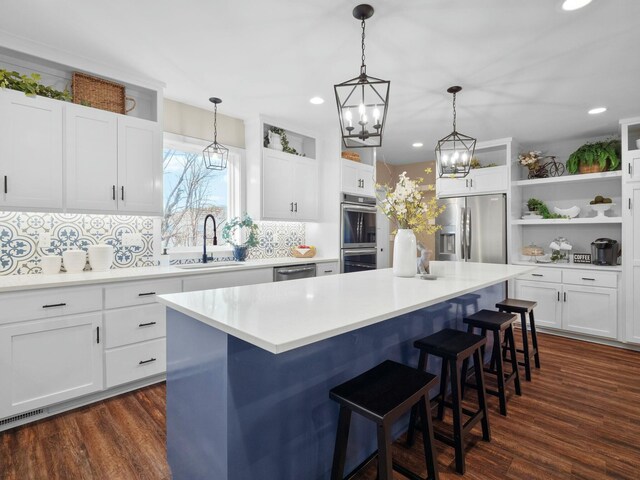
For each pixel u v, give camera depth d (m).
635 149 3.83
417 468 1.74
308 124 4.09
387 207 2.53
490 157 5.05
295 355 1.41
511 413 2.29
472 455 1.85
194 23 2.14
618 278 3.72
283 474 1.38
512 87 2.98
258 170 3.77
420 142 4.71
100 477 1.67
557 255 4.45
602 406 2.39
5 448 1.88
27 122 2.30
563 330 4.06
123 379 2.46
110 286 2.40
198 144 3.54
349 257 4.38
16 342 2.05
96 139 2.60
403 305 1.50
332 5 1.95
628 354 3.48
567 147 4.64
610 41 2.28
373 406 1.20
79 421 2.15
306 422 1.46
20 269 2.51
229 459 1.21
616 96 3.16
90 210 2.57
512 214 4.49
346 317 1.29
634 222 3.62
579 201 4.51
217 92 3.16
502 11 1.99
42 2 1.94
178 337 1.56
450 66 2.63
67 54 2.48
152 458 1.80
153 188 2.90
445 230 4.91
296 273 3.68
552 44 2.32
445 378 2.18
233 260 3.81
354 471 1.64
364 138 1.88
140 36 2.28
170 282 2.70
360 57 2.52
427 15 2.03
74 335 2.25
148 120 2.97
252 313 1.35
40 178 2.35
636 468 1.75
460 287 2.00
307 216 4.25
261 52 2.47
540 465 1.77
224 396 1.21
